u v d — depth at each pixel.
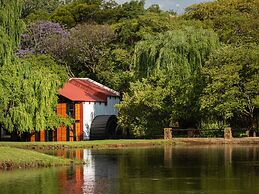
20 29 51.16
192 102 66.06
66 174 30.00
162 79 67.44
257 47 66.81
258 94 64.38
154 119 68.88
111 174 30.08
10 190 24.28
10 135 69.81
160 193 23.56
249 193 23.48
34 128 61.12
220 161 37.53
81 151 49.75
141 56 69.94
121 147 55.75
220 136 66.75
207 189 24.56
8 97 57.59
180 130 67.50
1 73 57.50
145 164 35.91
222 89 64.06
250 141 61.44
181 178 28.31
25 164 33.53
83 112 76.38
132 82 72.06
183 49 67.25
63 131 74.56
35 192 23.73
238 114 67.88
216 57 65.50
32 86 60.34
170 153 45.94
